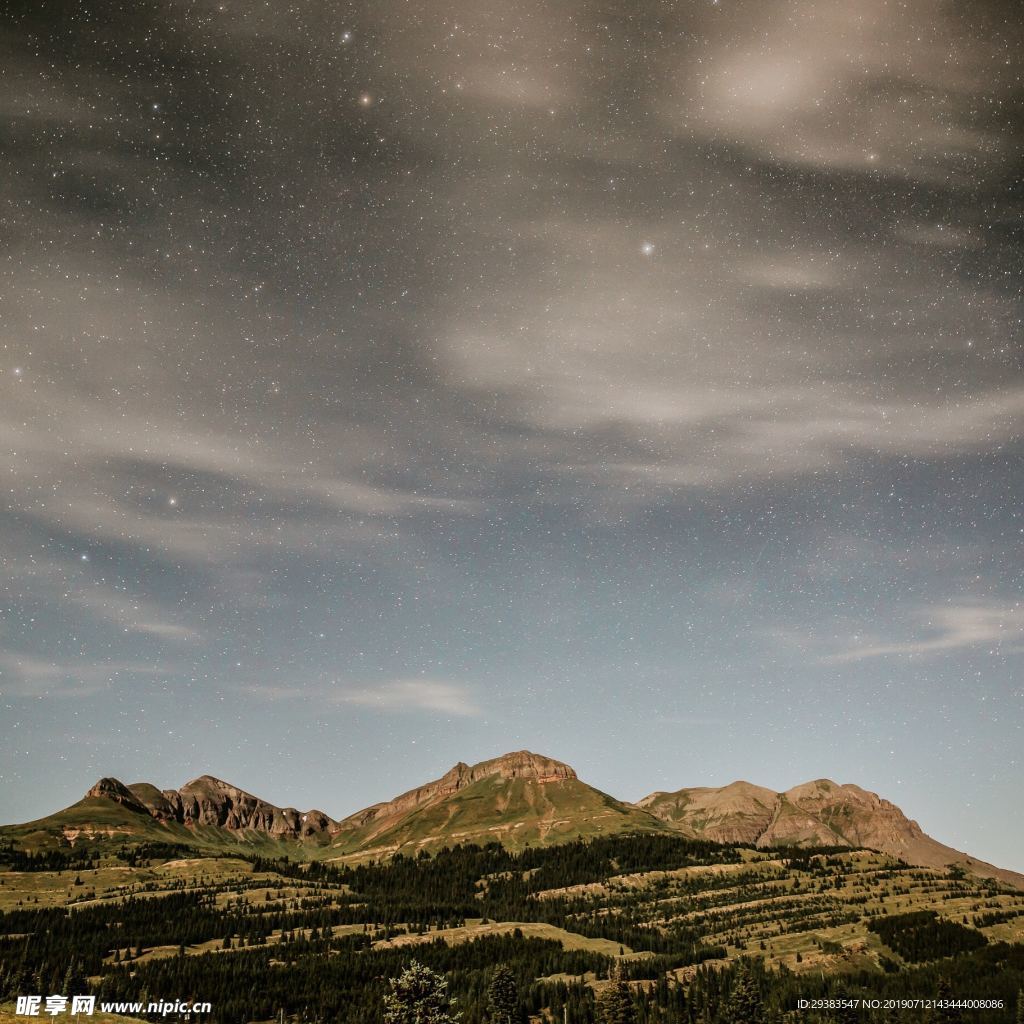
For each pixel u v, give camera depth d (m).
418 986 117.25
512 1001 176.00
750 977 180.12
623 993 170.88
